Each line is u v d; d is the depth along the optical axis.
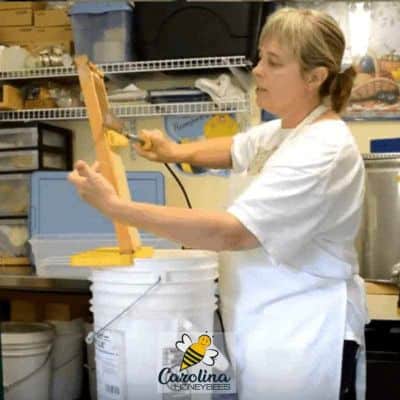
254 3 2.18
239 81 2.39
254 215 1.13
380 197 2.15
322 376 1.26
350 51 2.39
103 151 1.20
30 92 2.51
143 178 2.25
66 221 2.21
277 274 1.29
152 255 1.28
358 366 1.37
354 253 1.32
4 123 2.47
